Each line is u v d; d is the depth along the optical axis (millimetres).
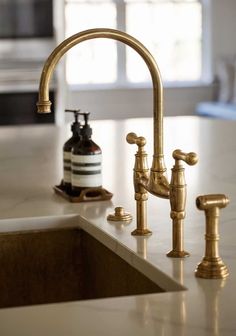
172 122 3488
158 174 1599
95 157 2055
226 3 7289
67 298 1930
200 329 1193
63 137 3133
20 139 3094
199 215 1916
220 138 3053
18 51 5086
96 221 1841
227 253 1580
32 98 5141
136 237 1691
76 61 7098
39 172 2482
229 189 2223
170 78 7375
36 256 1900
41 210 1964
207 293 1348
